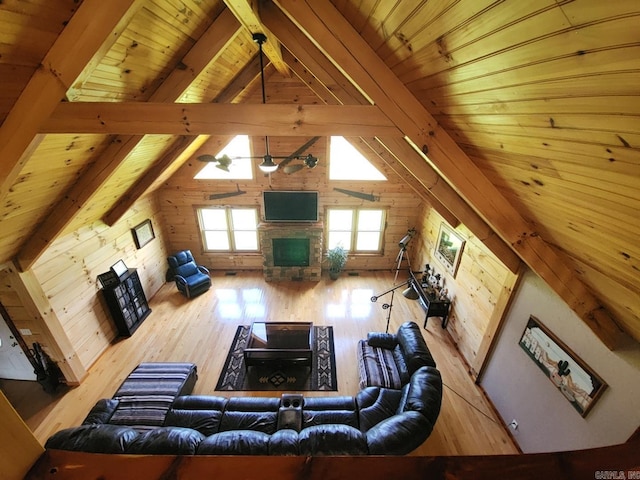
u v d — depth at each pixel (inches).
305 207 241.3
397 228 265.0
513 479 21.2
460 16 43.1
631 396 85.3
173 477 21.7
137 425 117.2
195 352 183.8
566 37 32.5
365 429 118.3
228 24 101.7
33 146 74.2
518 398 131.0
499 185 83.7
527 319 127.1
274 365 170.4
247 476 21.9
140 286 209.8
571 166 51.4
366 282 260.4
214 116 78.6
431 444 131.7
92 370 169.6
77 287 164.1
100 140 110.6
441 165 84.2
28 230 123.6
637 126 34.1
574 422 102.6
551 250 90.3
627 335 89.0
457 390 158.6
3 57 57.3
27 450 21.3
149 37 84.2
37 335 145.9
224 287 251.6
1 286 134.1
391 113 79.4
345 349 187.3
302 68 160.6
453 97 64.3
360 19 68.4
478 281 166.1
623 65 29.3
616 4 25.2
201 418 119.2
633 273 62.9
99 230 182.4
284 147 234.7
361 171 247.3
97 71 79.8
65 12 60.3
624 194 45.9
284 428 113.7
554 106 43.0
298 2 72.1
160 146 158.1
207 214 260.8
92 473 21.6
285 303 231.5
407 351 149.6
